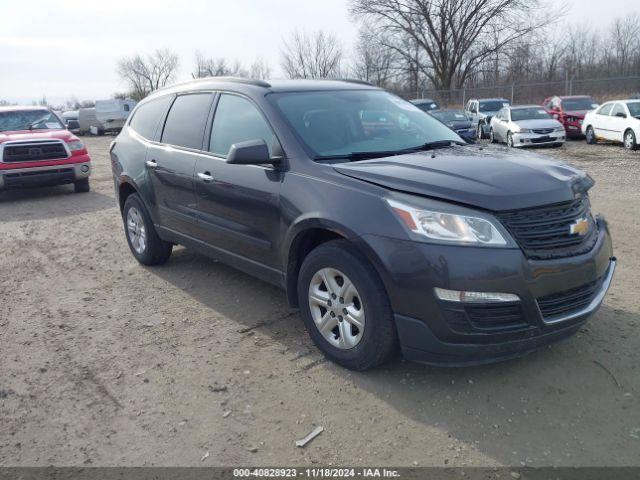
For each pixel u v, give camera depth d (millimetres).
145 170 5586
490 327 3119
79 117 36969
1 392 3623
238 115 4566
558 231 3262
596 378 3447
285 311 4707
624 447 2832
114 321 4695
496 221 3104
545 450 2840
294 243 3850
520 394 3322
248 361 3881
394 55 47406
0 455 3010
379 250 3248
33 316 4898
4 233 8320
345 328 3598
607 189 9727
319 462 2850
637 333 3980
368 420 3156
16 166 10711
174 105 5457
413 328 3215
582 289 3406
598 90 28438
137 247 6160
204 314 4734
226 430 3141
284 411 3281
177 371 3801
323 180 3680
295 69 49500
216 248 4781
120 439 3105
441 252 3090
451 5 44781
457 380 3496
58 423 3275
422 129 4680
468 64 46906
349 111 4512
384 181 3434
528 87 31797
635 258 5664
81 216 9414
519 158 3850
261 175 4105
